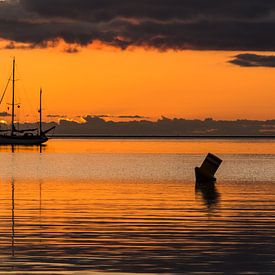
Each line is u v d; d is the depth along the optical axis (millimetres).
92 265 45781
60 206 78750
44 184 116500
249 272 44250
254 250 51219
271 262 47094
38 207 77562
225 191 103125
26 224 63594
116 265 45875
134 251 50562
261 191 103375
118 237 56562
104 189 105500
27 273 43406
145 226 62781
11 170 165875
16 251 50219
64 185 114000
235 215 71250
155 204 81812
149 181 126000
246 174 153000
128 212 73312
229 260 47656
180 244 53531
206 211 74812
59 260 47250
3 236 56656
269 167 186500
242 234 58438
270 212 74125
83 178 134375
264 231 60094
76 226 62531
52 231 59438
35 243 53469
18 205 79625
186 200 87500
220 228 61781
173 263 46625
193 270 44656
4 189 104312
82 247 51938
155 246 52594
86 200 86125
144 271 44281
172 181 126500
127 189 105750
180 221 66250
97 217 68875
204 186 113938
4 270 44219
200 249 51531
